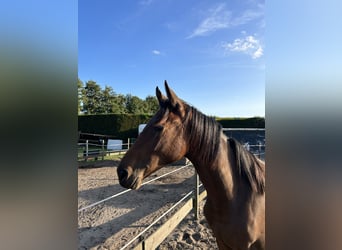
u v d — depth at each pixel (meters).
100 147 17.22
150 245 2.44
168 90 1.51
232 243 1.52
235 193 1.52
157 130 1.46
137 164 1.43
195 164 1.59
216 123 1.59
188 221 3.98
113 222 4.01
